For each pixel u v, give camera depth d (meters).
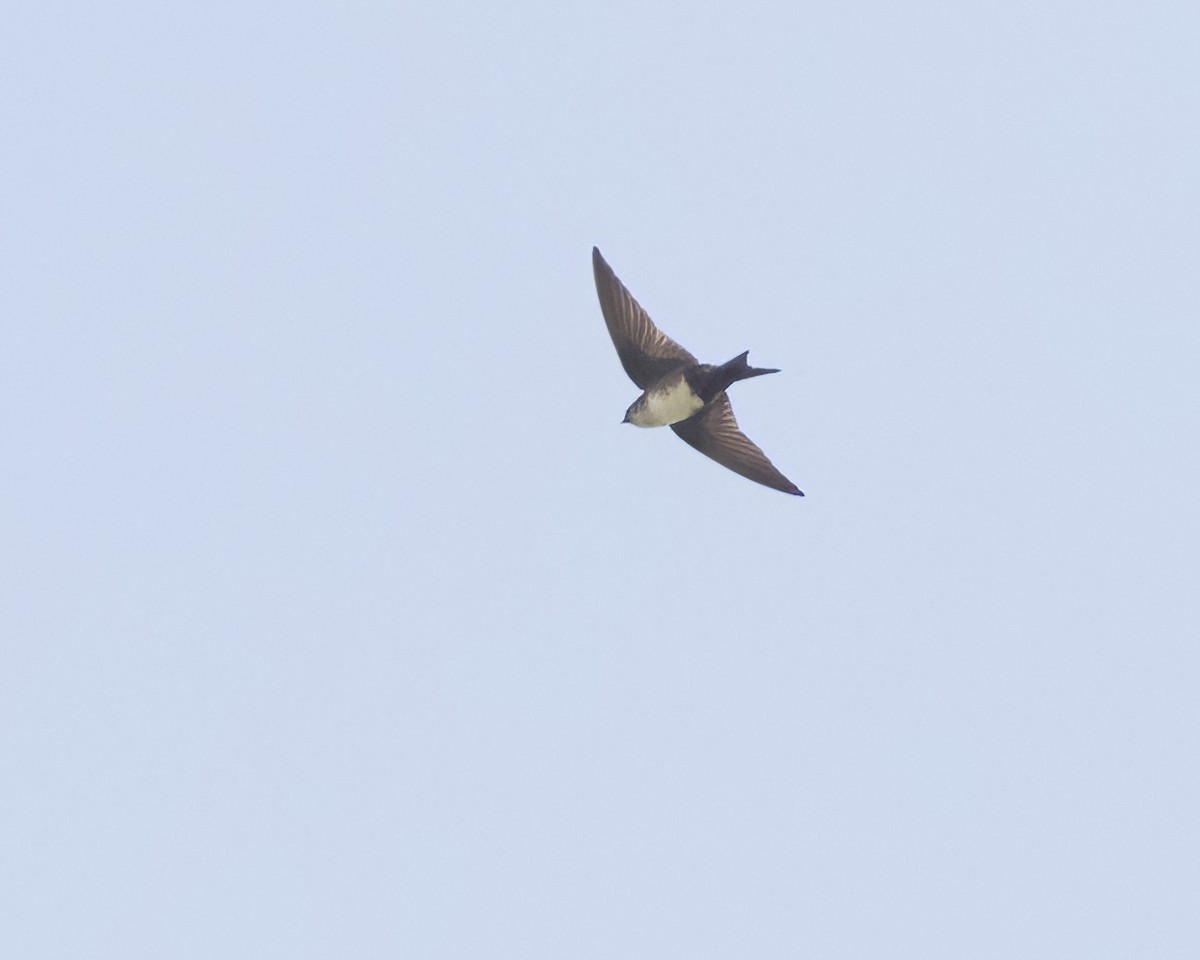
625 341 20.33
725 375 19.80
